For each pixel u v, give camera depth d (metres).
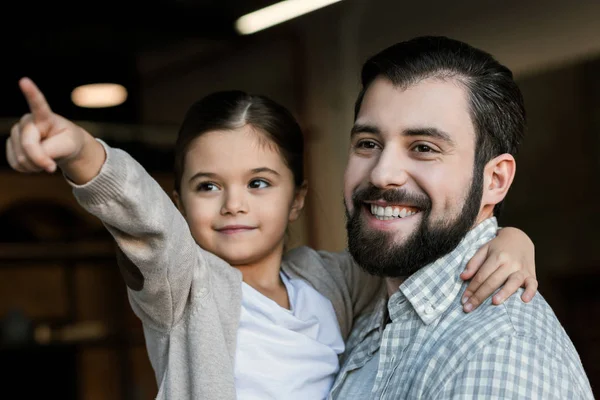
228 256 1.54
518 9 3.62
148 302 1.29
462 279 1.29
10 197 6.11
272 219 1.57
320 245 4.27
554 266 4.38
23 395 5.18
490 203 1.37
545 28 3.56
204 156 1.57
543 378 1.12
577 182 4.23
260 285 1.58
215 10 4.62
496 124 1.34
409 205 1.30
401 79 1.31
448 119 1.29
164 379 1.34
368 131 1.33
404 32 4.03
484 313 1.23
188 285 1.29
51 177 6.24
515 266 1.27
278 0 4.36
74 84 5.61
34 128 0.92
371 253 1.32
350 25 4.29
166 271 1.23
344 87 4.32
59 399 5.31
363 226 1.34
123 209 1.12
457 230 1.30
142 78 5.69
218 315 1.34
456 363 1.17
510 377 1.11
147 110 5.73
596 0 3.36
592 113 4.02
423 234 1.29
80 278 6.44
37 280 6.34
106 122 5.67
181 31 4.87
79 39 5.08
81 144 1.01
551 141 4.24
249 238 1.54
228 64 5.03
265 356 1.41
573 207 4.29
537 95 4.07
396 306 1.34
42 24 4.79
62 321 6.33
